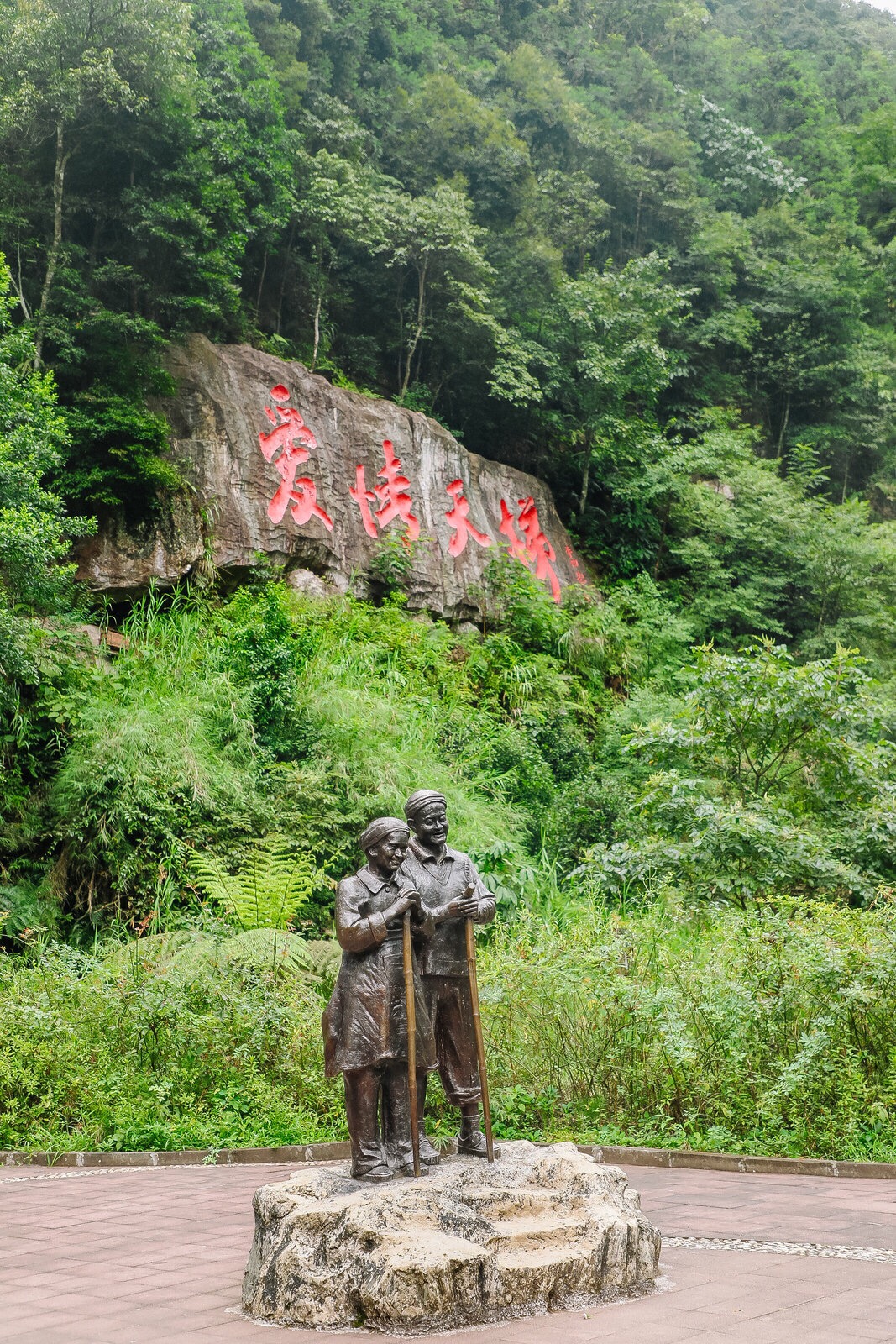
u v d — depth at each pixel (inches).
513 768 664.4
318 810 525.0
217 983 344.2
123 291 759.7
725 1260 181.3
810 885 430.3
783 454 1347.2
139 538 650.8
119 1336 144.6
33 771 514.3
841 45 2203.5
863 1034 300.0
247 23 980.6
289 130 951.0
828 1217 211.6
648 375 1018.1
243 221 817.5
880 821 447.5
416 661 702.5
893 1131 279.1
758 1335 139.3
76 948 419.5
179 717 523.2
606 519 1056.2
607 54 1676.9
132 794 491.5
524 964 331.0
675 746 479.8
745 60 1931.6
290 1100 324.8
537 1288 157.0
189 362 706.2
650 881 445.4
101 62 672.4
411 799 199.9
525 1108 311.7
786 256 1422.2
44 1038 321.7
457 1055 195.2
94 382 679.1
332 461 758.5
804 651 964.0
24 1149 293.0
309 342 998.4
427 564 794.2
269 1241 160.7
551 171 1168.8
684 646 963.3
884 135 1603.1
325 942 430.0
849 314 1323.8
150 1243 199.5
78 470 645.9
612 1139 295.3
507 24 1584.6
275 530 709.3
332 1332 147.5
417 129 1135.6
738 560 1067.9
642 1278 166.1
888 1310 149.3
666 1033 300.4
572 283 1028.5
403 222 948.0
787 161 1732.3
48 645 546.6
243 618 633.0
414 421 821.9
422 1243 153.1
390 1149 186.1
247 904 443.2
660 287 1222.9
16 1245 199.6
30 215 727.1
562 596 914.7
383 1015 182.1
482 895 196.1
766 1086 295.6
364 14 1195.9
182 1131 300.7
